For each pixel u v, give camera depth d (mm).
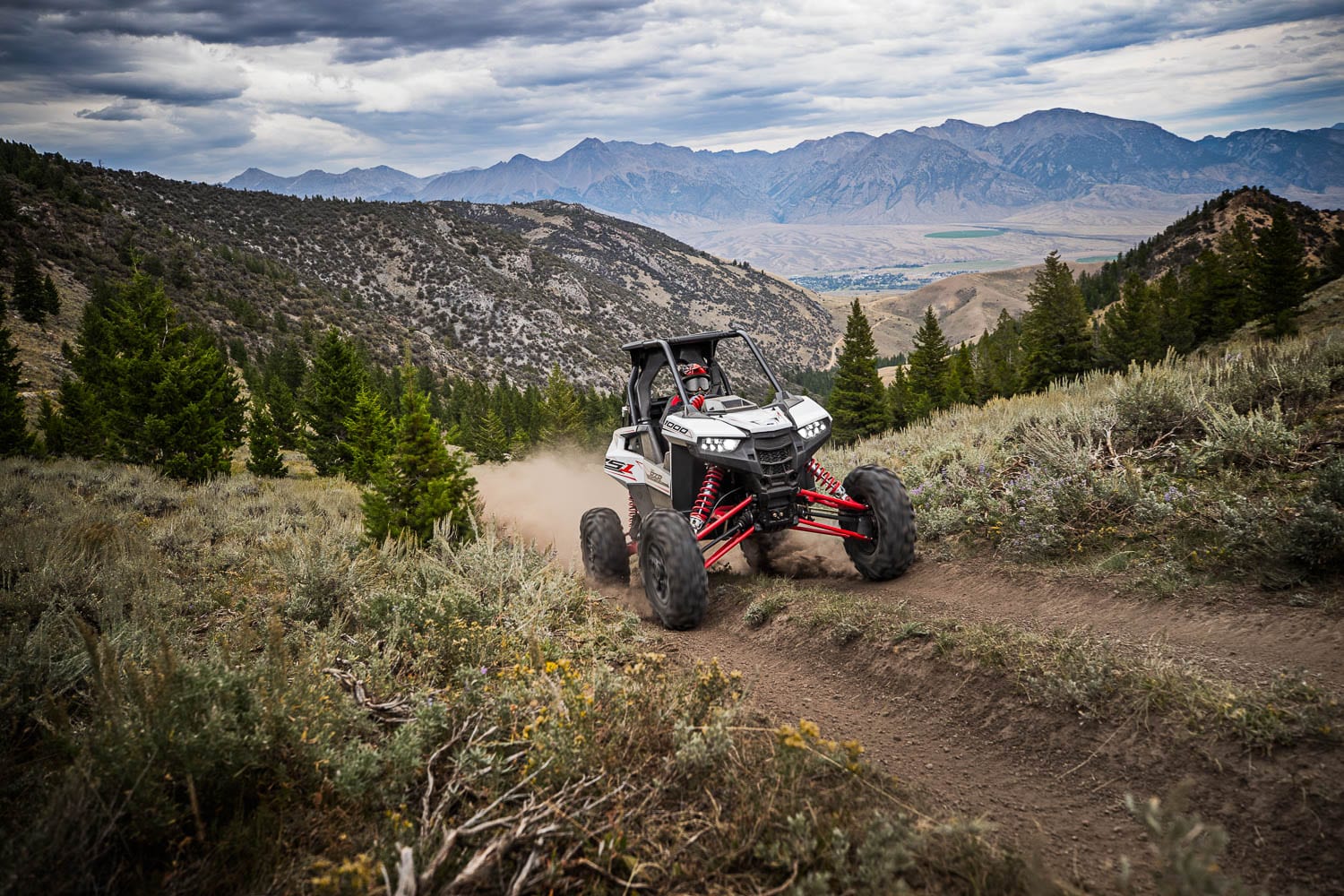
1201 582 4637
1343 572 4238
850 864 2518
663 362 7719
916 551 6789
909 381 61469
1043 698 3629
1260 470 5891
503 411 84812
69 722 3428
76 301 115562
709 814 2877
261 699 3389
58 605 5750
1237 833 2627
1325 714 2971
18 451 26859
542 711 3457
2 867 2430
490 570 6516
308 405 31219
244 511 12531
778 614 5555
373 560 7395
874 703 4164
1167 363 9789
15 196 150250
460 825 2861
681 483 6570
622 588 6992
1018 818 2943
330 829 2953
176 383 20641
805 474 6672
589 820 2787
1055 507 6219
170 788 2998
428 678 4441
